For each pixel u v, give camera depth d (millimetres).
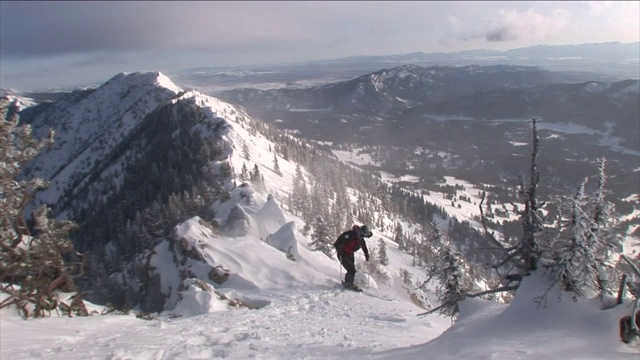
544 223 5410
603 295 4789
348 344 7324
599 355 3850
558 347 4039
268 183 112500
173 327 8570
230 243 26422
